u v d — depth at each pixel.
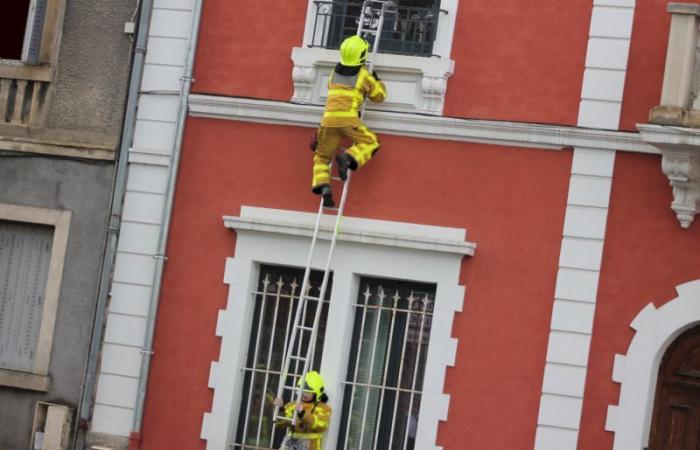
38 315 35.31
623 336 30.92
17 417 34.91
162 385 33.81
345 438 32.75
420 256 32.31
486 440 31.56
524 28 32.09
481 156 32.16
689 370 30.86
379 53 32.78
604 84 31.45
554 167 31.67
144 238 34.22
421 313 32.62
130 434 33.81
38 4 35.53
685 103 29.31
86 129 35.06
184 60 34.25
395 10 33.22
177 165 34.09
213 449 33.28
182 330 33.78
